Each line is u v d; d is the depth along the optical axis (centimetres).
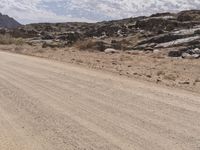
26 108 997
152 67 2309
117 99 1142
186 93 1309
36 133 771
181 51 3275
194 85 1573
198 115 941
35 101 1087
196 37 3872
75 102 1083
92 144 700
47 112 952
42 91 1253
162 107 1035
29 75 1650
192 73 2055
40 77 1595
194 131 790
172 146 688
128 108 1013
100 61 2588
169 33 4316
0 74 1659
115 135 758
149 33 5269
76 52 3453
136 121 872
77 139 730
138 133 772
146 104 1073
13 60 2373
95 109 994
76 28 9894
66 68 1997
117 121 870
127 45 4459
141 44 4344
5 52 3194
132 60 2736
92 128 809
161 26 5638
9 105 1033
